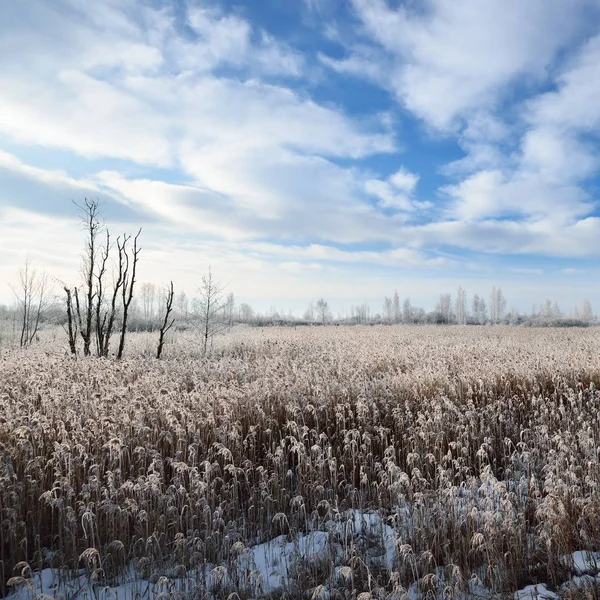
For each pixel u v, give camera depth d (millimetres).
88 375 13914
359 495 7750
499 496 6527
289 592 5363
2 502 6441
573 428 9766
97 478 6676
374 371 16359
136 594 5195
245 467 7914
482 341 26250
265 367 16531
